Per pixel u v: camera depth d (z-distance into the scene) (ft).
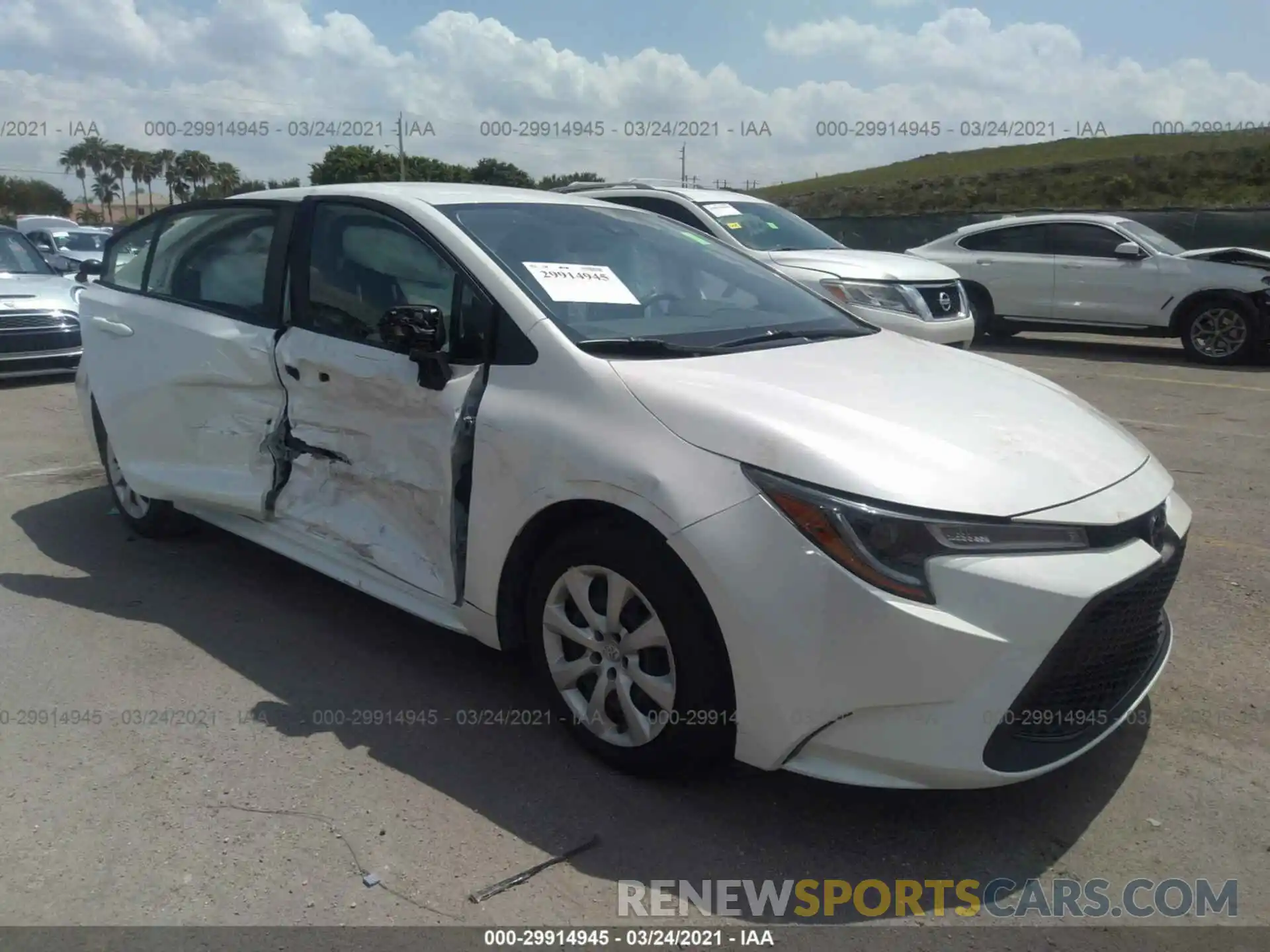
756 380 10.25
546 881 8.92
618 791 10.23
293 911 8.52
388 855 9.24
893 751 8.66
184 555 16.75
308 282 13.33
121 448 16.28
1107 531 9.13
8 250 35.55
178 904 8.59
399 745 11.04
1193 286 37.52
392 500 12.10
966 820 9.87
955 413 10.13
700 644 9.27
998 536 8.66
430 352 11.00
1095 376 34.88
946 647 8.38
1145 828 9.75
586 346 10.62
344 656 13.17
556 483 10.11
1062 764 9.14
